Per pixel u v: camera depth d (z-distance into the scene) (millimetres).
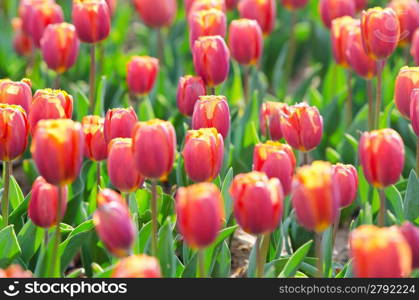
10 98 5660
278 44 10945
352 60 6887
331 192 4160
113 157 4898
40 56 9773
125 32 11312
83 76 9797
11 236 5113
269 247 5871
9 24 11734
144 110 7430
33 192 4844
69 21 11266
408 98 5922
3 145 5082
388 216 5914
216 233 4039
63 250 5215
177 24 10812
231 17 10633
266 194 4188
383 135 4688
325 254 5430
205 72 6207
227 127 5555
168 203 5961
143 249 5402
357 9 8695
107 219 4121
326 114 7871
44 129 4309
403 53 9906
